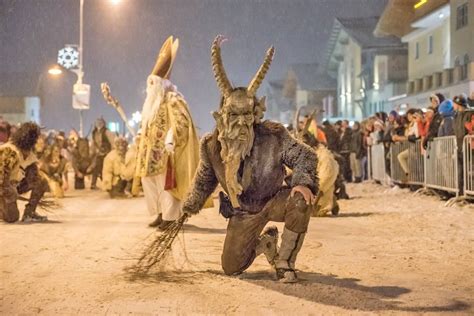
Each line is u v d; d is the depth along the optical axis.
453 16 36.41
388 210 14.61
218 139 6.80
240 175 6.92
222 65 6.75
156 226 11.66
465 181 14.94
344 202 16.77
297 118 12.84
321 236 10.59
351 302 6.30
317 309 6.07
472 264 8.17
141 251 9.05
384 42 58.62
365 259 8.50
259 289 6.79
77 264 8.16
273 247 7.32
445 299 6.41
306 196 6.77
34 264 8.16
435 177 16.97
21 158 12.45
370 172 24.52
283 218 7.04
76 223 12.41
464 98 15.19
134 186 11.92
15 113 73.69
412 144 18.84
